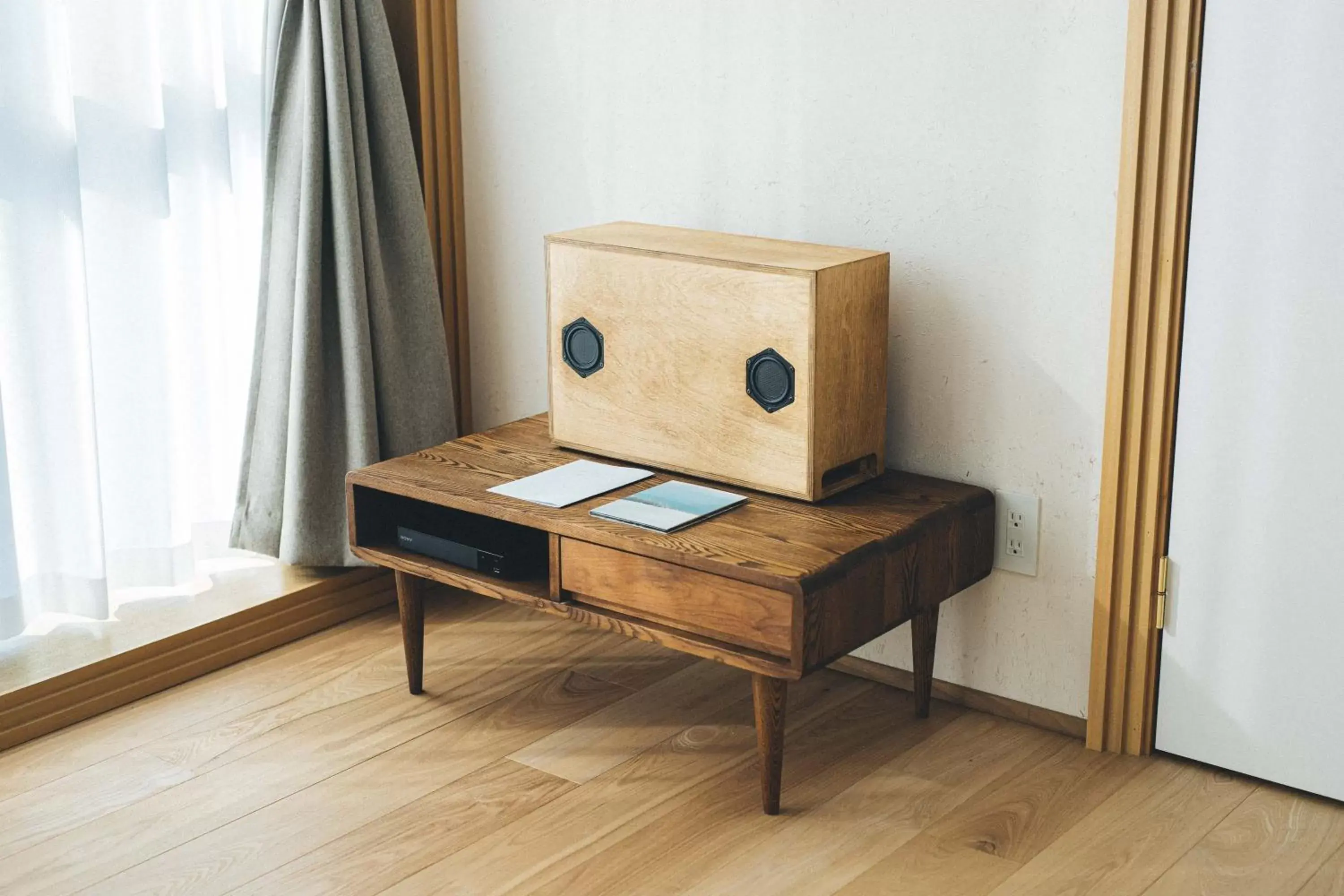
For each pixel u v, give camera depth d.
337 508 2.70
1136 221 1.99
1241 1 1.87
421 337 2.72
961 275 2.21
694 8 2.40
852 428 2.16
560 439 2.43
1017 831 1.95
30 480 2.42
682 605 1.98
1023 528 2.22
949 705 2.35
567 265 2.32
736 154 2.42
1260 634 2.03
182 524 2.65
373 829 1.97
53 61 2.29
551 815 2.00
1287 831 1.94
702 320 2.16
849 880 1.84
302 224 2.53
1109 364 2.06
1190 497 2.05
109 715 2.31
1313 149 1.85
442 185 2.79
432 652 2.55
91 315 2.48
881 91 2.22
